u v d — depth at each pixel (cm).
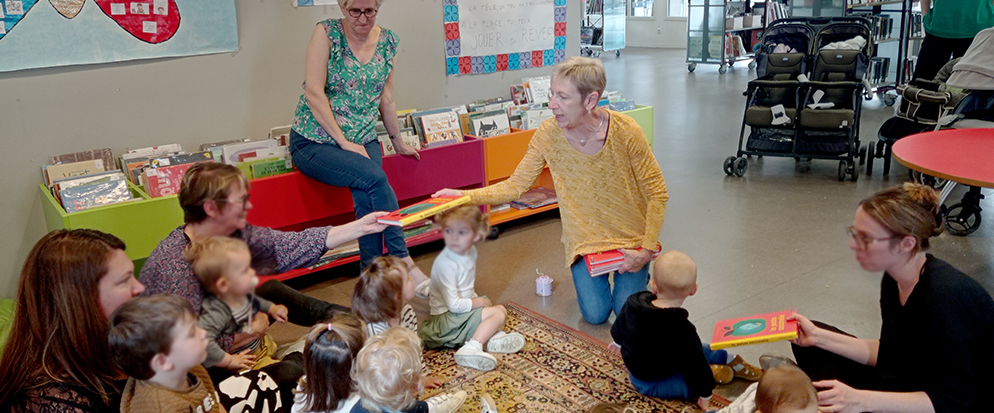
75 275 160
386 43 331
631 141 265
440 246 380
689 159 577
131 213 288
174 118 340
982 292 167
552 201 424
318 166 316
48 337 163
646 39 1527
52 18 300
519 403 240
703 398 227
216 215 187
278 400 205
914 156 291
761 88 532
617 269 283
